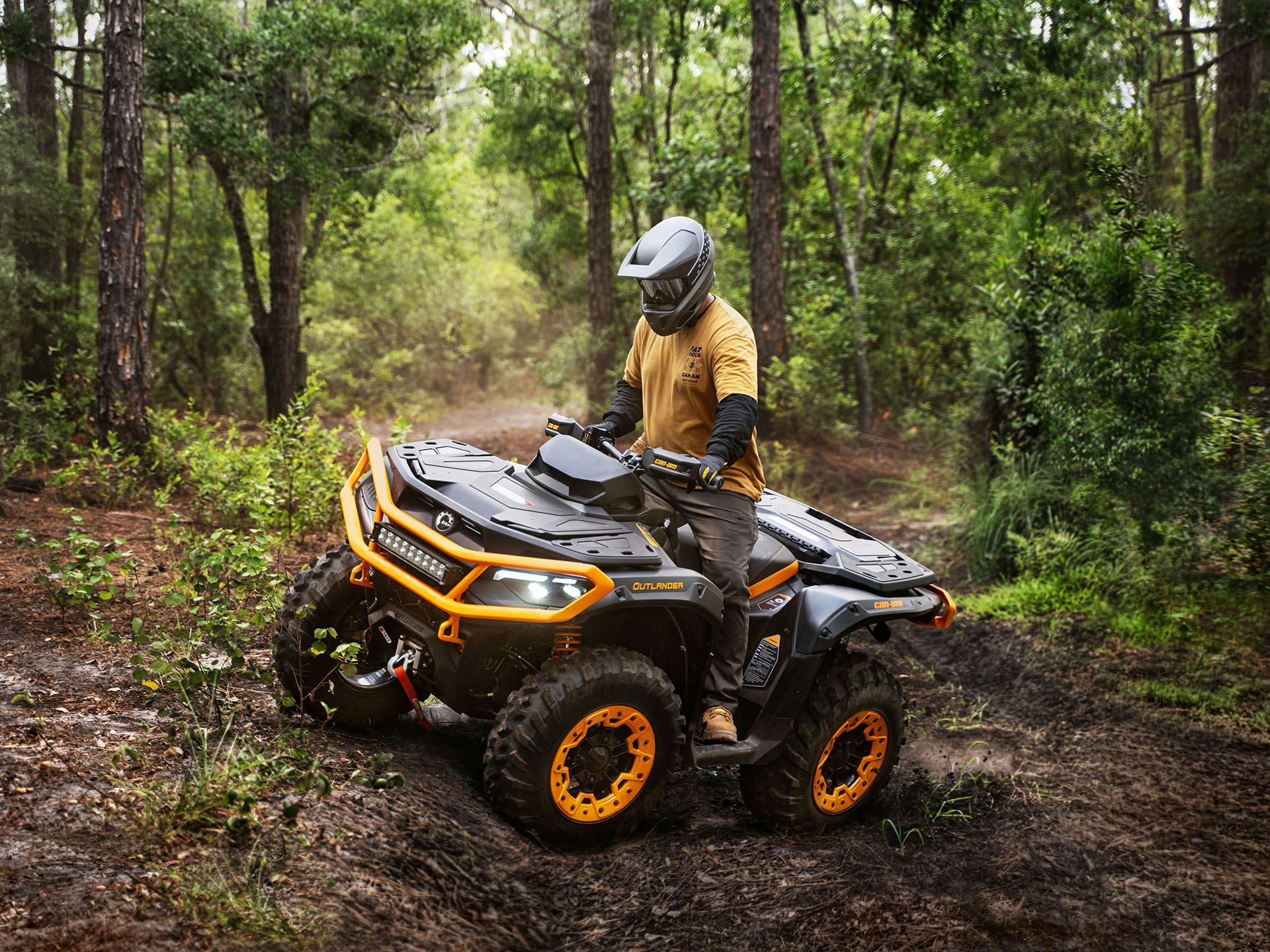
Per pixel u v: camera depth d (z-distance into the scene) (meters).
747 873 3.38
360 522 3.43
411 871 2.82
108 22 9.20
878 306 14.86
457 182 28.73
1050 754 4.94
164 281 17.22
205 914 2.34
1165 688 5.61
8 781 2.76
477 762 3.71
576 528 3.13
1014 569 7.77
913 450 13.14
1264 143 13.49
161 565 5.27
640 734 3.26
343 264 24.41
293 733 3.38
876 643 6.60
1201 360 7.28
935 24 14.12
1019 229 8.83
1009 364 8.66
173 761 3.06
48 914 2.20
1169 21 16.81
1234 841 4.03
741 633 3.46
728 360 3.37
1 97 13.46
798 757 3.72
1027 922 3.26
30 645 4.05
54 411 10.43
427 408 23.80
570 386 16.58
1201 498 6.80
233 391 18.97
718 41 16.33
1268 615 6.39
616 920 2.97
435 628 3.19
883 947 3.02
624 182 19.81
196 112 11.96
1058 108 16.25
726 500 3.48
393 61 14.03
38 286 13.01
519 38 16.09
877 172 17.36
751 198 13.15
